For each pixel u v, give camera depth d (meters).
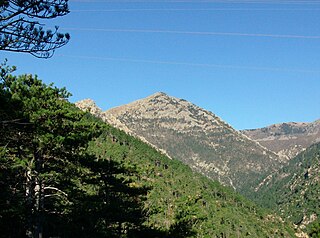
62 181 20.36
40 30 10.09
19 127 16.59
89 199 21.78
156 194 97.75
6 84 18.31
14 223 19.42
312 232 120.12
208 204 132.75
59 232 21.80
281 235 153.00
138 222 24.34
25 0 9.83
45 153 18.98
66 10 10.32
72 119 19.61
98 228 21.97
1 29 9.93
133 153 146.38
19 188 18.69
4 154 16.59
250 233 130.25
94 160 22.52
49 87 19.78
